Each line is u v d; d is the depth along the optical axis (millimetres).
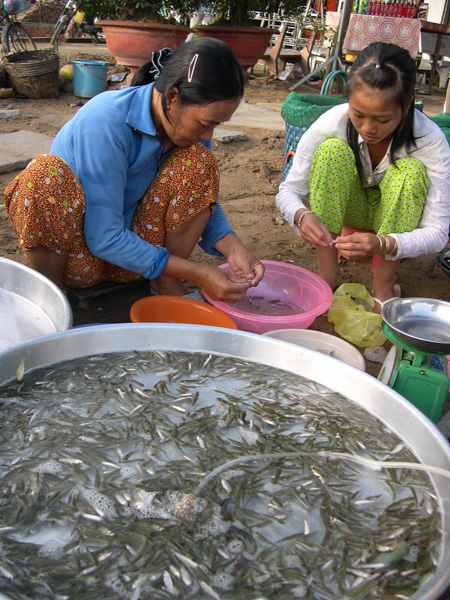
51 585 1237
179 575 1279
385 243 2867
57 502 1461
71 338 2000
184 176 2660
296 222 3154
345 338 3014
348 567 1334
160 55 2529
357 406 1921
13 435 1668
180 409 1841
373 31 8375
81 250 2695
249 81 10797
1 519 1401
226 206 4734
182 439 1717
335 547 1389
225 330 2131
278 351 2084
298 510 1498
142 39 8695
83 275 2824
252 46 9953
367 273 3797
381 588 1284
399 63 2480
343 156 2998
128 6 9031
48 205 2363
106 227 2480
